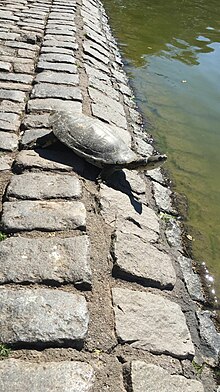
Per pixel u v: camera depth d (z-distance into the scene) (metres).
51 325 0.74
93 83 1.85
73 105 1.56
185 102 2.22
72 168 1.18
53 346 0.72
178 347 0.83
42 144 1.24
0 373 0.66
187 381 0.76
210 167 1.67
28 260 0.85
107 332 0.78
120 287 0.90
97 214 1.07
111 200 1.14
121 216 1.10
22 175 1.11
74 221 0.98
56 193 1.07
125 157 1.16
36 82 1.67
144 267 0.97
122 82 2.17
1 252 0.86
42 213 0.99
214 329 0.95
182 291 1.01
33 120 1.38
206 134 1.92
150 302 0.89
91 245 0.95
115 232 1.03
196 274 1.10
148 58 2.74
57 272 0.84
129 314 0.84
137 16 3.66
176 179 1.55
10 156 1.21
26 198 1.03
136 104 2.08
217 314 1.02
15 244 0.89
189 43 3.16
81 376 0.68
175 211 1.34
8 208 0.99
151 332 0.82
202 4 4.41
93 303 0.83
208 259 1.19
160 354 0.80
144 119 1.95
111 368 0.73
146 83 2.37
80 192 1.09
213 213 1.40
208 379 0.84
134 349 0.78
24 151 1.22
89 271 0.86
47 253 0.88
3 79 1.65
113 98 1.89
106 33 2.88
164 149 1.73
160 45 3.03
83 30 2.49
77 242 0.93
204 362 0.87
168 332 0.84
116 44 2.84
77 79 1.78
